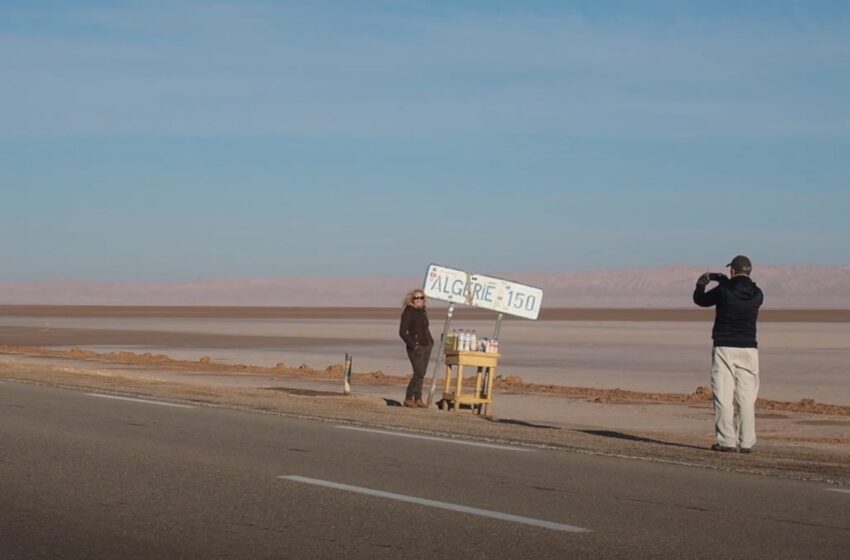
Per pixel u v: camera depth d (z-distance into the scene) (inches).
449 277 898.7
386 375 1378.0
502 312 891.4
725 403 605.6
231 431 639.1
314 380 1309.1
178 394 896.9
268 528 387.9
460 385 876.6
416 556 351.6
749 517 414.9
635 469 521.7
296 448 571.8
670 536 382.3
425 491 455.5
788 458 584.7
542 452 572.1
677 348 2273.6
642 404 1056.8
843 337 2886.3
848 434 837.2
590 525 396.8
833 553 362.3
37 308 7007.9
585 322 4424.2
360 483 471.5
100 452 550.9
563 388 1227.2
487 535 379.9
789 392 1291.8
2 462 518.9
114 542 367.6
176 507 421.1
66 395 853.2
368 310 7047.2
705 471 522.0
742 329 605.3
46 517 403.2
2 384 958.4
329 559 348.2
